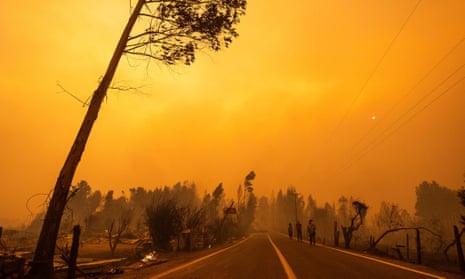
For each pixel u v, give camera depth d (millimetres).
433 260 16594
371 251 18844
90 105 8547
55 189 7539
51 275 6930
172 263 11320
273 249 17641
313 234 22594
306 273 8219
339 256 13383
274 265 9992
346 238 23094
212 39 10859
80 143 8047
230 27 10859
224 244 27109
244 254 14430
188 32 10656
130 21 9922
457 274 8562
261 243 24969
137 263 11398
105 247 24984
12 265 5973
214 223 32469
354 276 7750
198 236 24094
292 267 9477
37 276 6629
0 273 5715
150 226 19750
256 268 9266
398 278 7508
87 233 40219
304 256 13273
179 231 20016
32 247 16672
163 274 8250
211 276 7758
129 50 9742
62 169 7727
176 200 21188
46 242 7027
